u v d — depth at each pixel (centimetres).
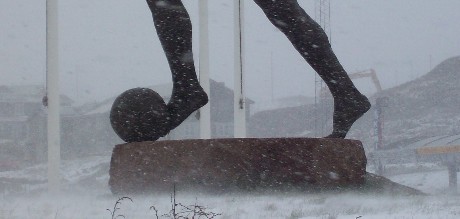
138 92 1445
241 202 1156
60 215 964
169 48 1459
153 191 1393
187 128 6119
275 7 1478
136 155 1420
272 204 1095
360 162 1493
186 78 1471
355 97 1571
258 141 1388
